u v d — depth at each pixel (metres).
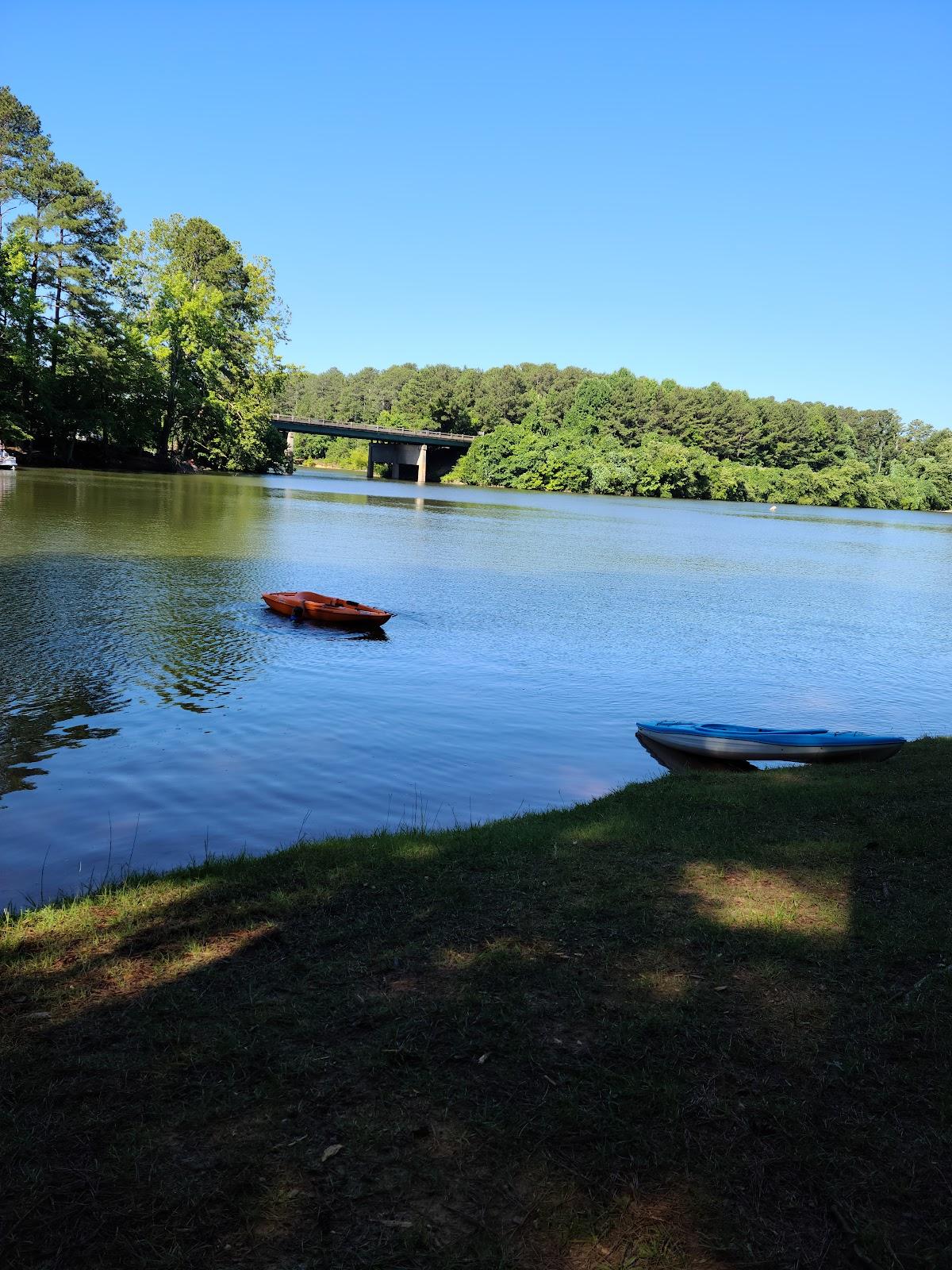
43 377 69.06
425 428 146.50
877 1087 4.13
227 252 86.31
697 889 6.55
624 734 13.92
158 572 26.53
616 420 156.88
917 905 6.26
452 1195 3.42
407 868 6.96
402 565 33.78
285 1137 3.71
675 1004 4.82
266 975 5.10
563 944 5.56
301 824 9.59
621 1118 3.86
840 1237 3.27
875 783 9.92
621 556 42.91
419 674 17.08
